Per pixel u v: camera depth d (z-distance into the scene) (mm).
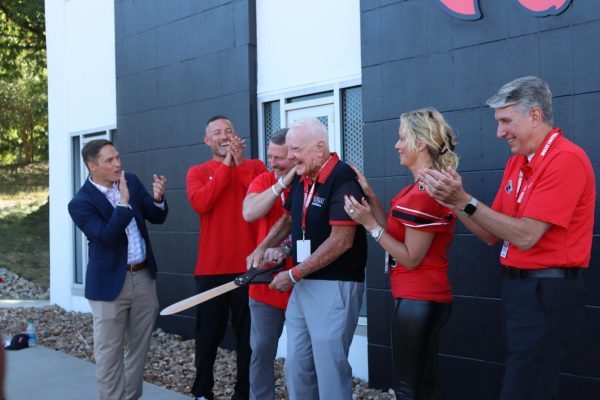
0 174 19312
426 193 2779
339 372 3135
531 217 2486
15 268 12211
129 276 3852
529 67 3770
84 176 7832
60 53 8023
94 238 3729
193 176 4352
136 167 6758
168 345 6121
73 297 8078
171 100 6305
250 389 3891
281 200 3791
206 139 4398
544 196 2480
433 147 2822
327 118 5180
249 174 4277
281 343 5574
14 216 15789
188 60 6109
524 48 3785
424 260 2869
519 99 2551
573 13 3586
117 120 6984
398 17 4367
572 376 3598
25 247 13602
